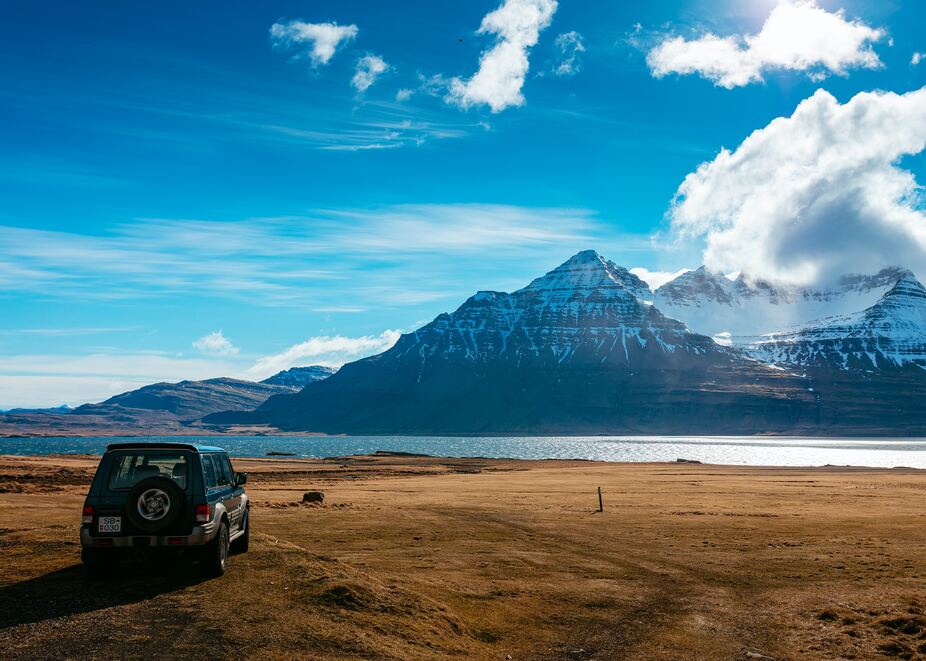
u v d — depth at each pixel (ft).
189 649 43.21
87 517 56.29
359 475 367.45
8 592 53.26
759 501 194.70
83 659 40.83
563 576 86.02
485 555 98.53
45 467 298.56
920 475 375.45
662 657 55.36
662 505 179.83
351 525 124.57
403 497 197.98
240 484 71.05
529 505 175.83
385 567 85.30
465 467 501.15
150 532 55.72
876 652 57.72
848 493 227.20
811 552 107.14
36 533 79.71
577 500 193.67
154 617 48.55
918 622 64.39
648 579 86.02
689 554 104.53
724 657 56.03
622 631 62.75
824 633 63.26
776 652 57.72
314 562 66.54
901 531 130.82
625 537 121.19
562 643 58.44
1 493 147.02
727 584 84.23
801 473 401.90
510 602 71.10
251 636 46.03
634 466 505.66
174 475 58.34
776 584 84.58
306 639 46.75
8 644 42.42
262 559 66.39
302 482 284.00
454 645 53.72
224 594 54.44
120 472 58.03
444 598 69.41
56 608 49.78
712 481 302.86
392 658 46.37
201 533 56.65
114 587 55.47
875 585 83.71
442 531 122.21
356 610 54.34
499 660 52.70
